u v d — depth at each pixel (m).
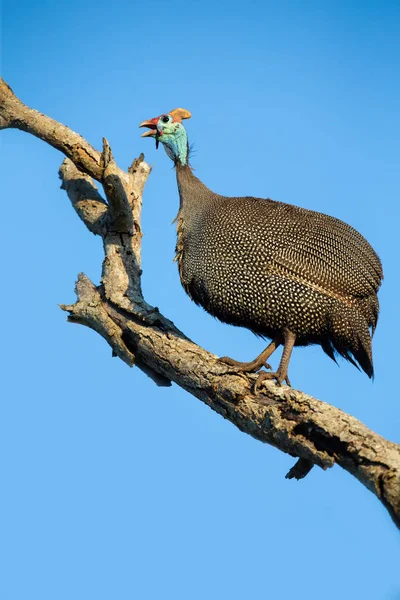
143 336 10.89
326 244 10.73
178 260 11.44
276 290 10.65
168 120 12.05
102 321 11.34
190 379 10.28
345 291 10.70
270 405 9.29
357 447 8.30
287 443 8.94
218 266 10.88
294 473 9.75
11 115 12.47
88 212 12.67
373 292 10.94
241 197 11.40
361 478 8.29
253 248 10.73
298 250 10.69
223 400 9.81
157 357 10.69
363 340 10.78
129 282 11.78
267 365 10.68
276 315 10.73
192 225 11.34
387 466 8.06
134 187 12.87
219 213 11.12
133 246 12.27
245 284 10.75
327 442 8.66
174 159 12.08
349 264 10.73
